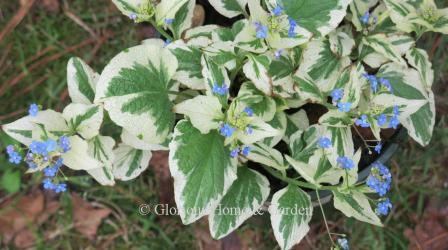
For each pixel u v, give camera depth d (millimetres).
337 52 630
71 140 562
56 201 858
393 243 849
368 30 656
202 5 735
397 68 647
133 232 854
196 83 603
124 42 906
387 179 593
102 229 855
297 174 666
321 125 625
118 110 566
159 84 588
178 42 593
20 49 897
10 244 840
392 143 679
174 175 553
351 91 575
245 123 563
